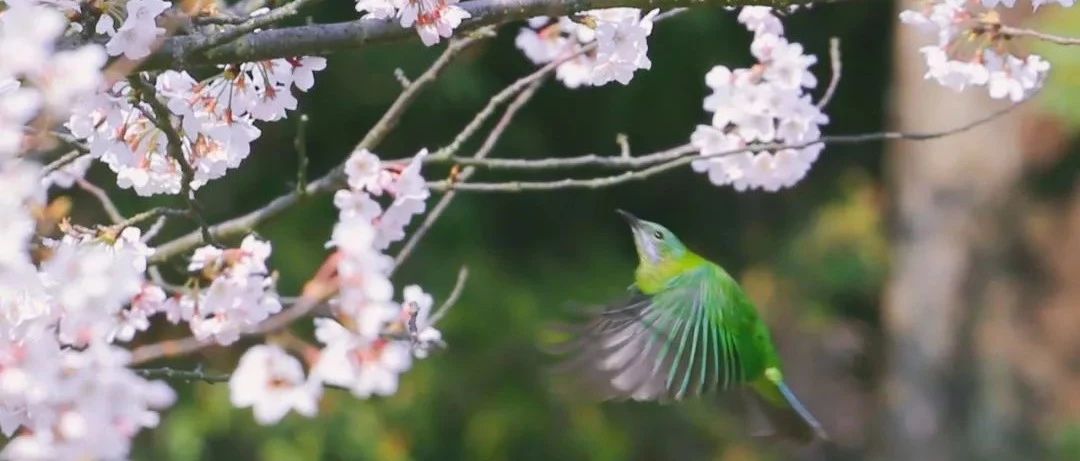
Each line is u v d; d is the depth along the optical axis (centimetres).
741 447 1395
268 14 420
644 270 569
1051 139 1303
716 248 1590
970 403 1346
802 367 1507
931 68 510
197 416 1198
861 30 1580
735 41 1465
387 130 545
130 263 387
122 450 333
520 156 1448
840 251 1525
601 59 475
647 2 433
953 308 1347
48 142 348
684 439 1391
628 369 511
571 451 1331
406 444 1274
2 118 319
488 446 1307
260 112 446
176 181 464
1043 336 1332
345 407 1257
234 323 442
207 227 455
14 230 327
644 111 1494
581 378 508
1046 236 1327
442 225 1372
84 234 448
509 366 1337
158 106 423
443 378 1305
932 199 1351
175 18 413
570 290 1444
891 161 1513
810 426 598
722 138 559
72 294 345
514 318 1354
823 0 431
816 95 1584
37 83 320
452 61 542
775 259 1549
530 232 1499
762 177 561
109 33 404
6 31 316
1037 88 514
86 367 332
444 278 1347
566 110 1477
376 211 448
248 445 1218
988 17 508
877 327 1538
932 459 1352
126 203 1074
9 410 348
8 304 349
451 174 539
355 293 335
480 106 1373
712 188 1588
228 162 461
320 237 1288
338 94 1335
